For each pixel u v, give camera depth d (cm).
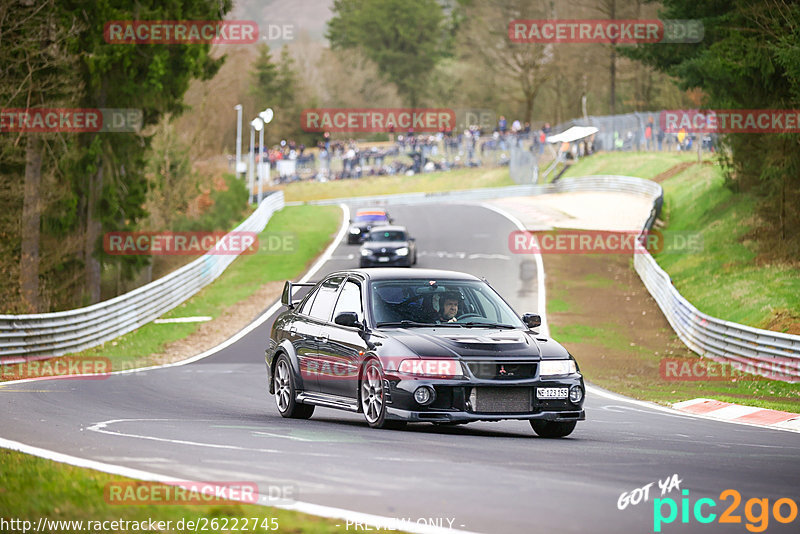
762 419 5938
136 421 4441
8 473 2873
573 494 2695
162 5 14850
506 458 3362
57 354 9712
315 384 4672
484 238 19900
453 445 3691
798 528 2405
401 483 2817
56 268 15212
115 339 11262
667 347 10619
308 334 4744
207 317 13138
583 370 9144
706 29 14300
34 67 13575
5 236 14675
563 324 11875
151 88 14825
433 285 4544
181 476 2902
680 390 7794
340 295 4700
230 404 5747
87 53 14200
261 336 11638
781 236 13375
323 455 3341
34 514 2352
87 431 4000
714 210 17725
